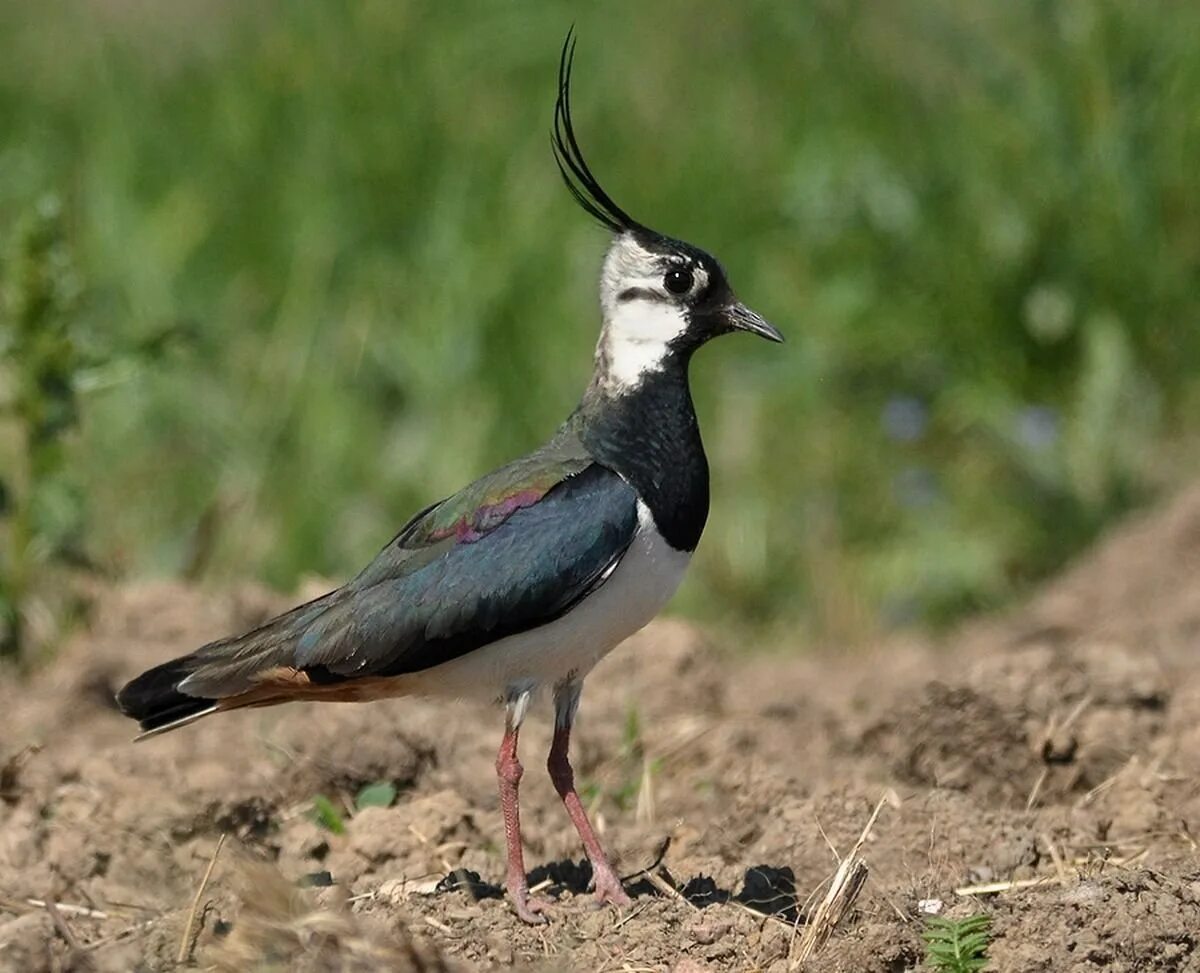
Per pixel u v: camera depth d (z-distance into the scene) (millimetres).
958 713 15438
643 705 17359
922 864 13734
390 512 22656
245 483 22750
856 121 25438
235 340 24359
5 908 13195
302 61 27250
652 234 14320
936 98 25375
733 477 23156
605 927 12633
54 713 17125
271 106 26812
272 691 13383
